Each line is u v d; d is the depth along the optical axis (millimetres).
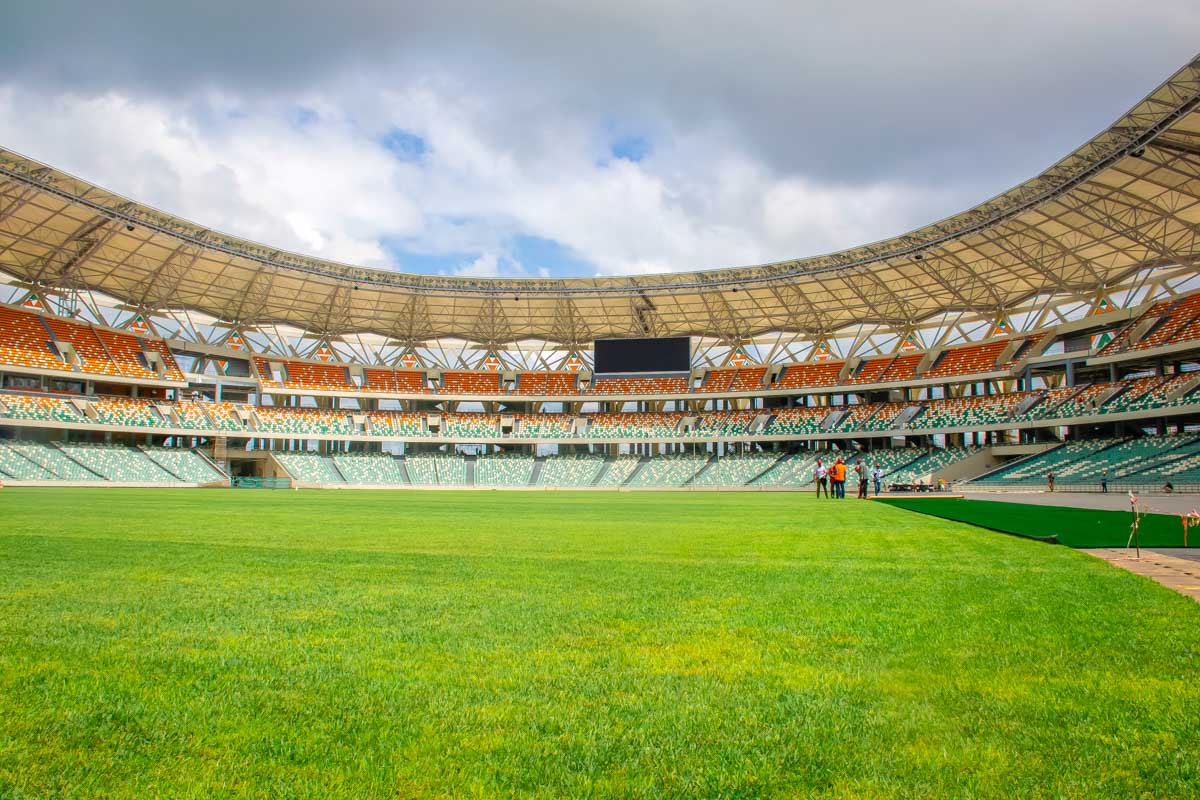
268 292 61406
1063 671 4602
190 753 3340
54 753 3311
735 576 8664
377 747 3414
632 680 4414
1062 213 42625
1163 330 48594
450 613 6340
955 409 61188
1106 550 11883
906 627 5824
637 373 68625
